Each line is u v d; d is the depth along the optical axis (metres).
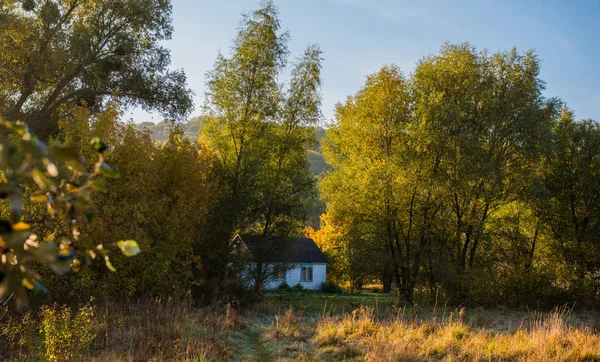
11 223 1.20
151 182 18.66
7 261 1.33
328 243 40.66
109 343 11.09
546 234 32.59
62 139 17.33
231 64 25.89
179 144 21.53
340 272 37.09
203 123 26.61
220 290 21.52
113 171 1.52
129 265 16.73
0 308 10.77
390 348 11.80
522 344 12.55
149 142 18.53
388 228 29.20
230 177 24.33
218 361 10.59
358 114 29.97
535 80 28.53
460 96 28.39
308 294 36.75
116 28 26.28
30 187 10.51
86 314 10.28
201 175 21.70
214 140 26.30
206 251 22.27
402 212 29.70
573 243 31.23
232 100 25.78
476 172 26.72
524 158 28.64
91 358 9.54
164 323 12.86
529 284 27.41
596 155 32.12
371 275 31.42
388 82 29.33
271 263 24.73
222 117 25.98
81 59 24.19
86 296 15.10
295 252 26.47
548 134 27.72
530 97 28.36
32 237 1.35
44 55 22.47
